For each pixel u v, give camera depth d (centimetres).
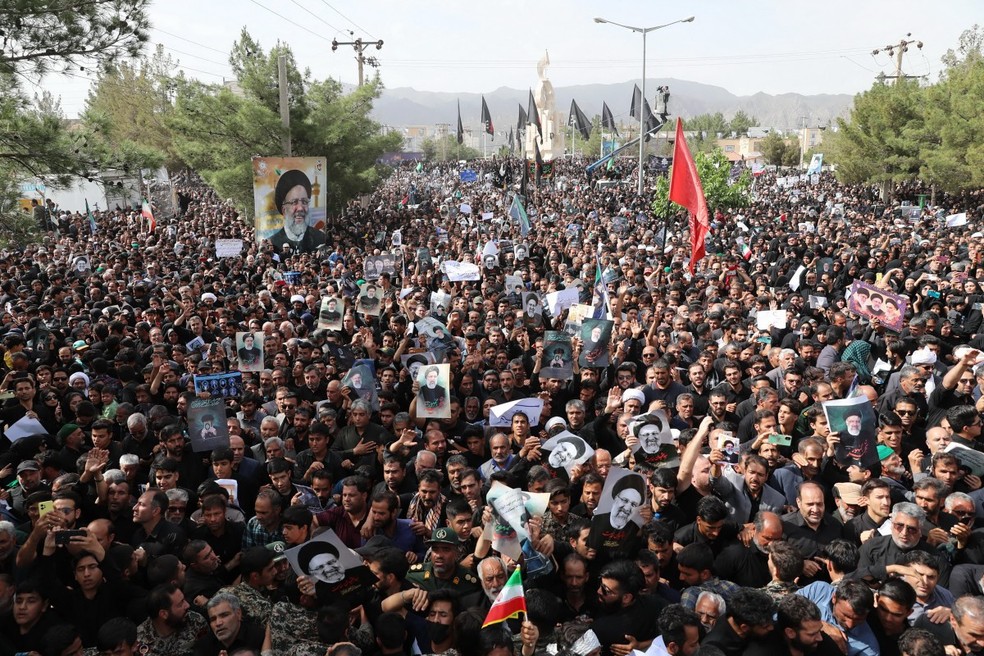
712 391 891
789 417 806
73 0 1216
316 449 823
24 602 524
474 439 836
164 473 716
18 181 1347
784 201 5116
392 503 650
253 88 3344
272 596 576
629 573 526
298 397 934
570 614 567
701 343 1205
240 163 3309
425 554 644
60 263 2180
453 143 14775
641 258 2142
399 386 1020
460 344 1233
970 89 4206
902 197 4988
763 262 2177
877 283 1617
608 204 4281
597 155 10331
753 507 675
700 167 3822
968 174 4084
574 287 1581
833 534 620
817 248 2181
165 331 1306
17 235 1341
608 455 707
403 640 508
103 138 1370
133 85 4841
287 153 2978
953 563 603
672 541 606
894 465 747
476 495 673
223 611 502
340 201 3584
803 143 12838
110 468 789
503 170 6356
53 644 485
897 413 807
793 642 477
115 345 1184
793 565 543
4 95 1255
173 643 515
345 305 1462
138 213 3875
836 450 717
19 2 1149
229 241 2414
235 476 795
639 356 1175
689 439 796
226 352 1245
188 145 3362
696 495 686
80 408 872
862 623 505
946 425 827
